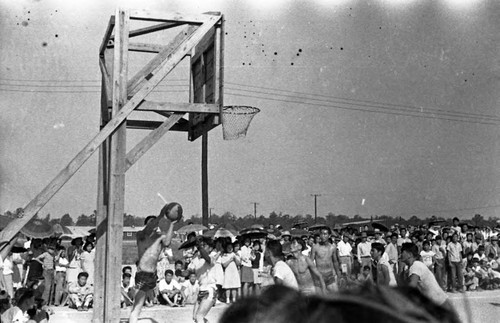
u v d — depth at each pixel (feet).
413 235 51.11
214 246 40.50
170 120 28.76
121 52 27.71
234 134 37.63
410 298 1.42
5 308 27.99
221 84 29.63
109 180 27.48
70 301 39.96
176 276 41.39
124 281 40.60
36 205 24.94
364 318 1.29
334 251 34.47
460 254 47.75
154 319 34.60
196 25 28.78
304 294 1.39
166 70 27.25
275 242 23.68
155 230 27.22
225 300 41.16
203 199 37.50
